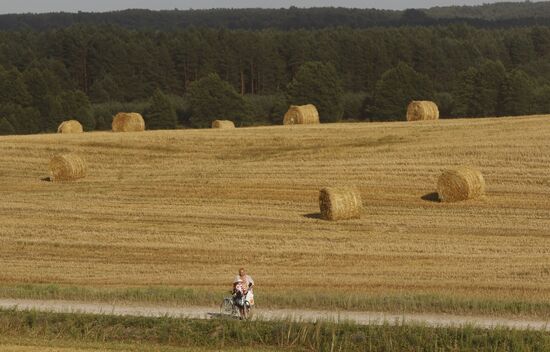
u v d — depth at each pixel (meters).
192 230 101.25
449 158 134.25
